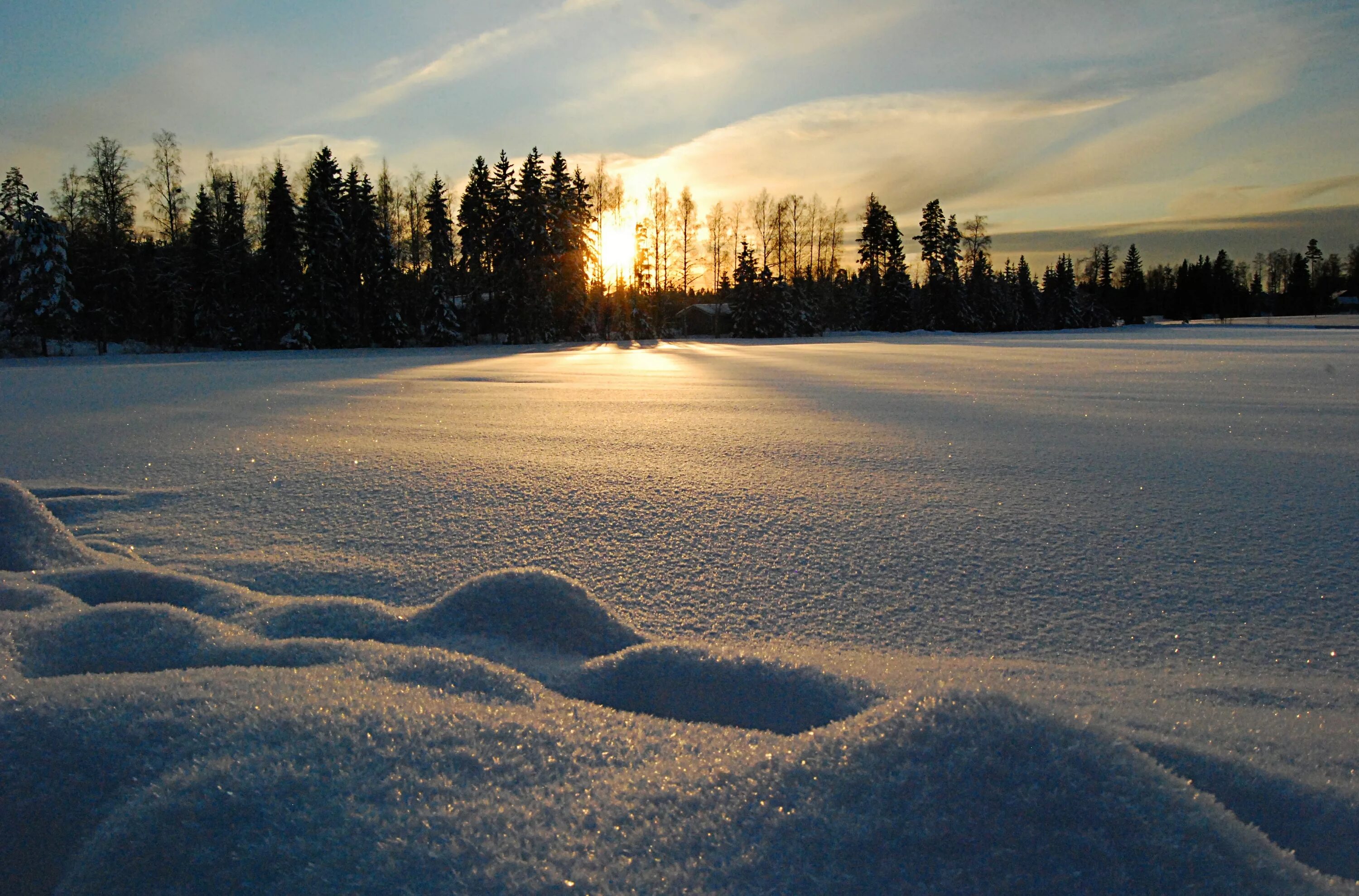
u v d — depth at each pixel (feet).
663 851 3.24
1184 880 2.99
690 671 5.39
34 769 3.88
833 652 7.41
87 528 11.64
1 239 102.37
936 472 15.76
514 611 6.69
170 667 5.49
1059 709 4.01
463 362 65.31
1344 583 9.25
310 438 20.47
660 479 15.07
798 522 12.09
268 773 3.63
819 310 178.70
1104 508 12.77
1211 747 4.45
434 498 13.60
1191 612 8.50
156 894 3.21
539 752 4.02
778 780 3.60
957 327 176.04
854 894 2.97
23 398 32.14
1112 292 261.85
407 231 161.17
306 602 7.01
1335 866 3.58
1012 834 3.17
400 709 4.28
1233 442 19.10
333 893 3.05
